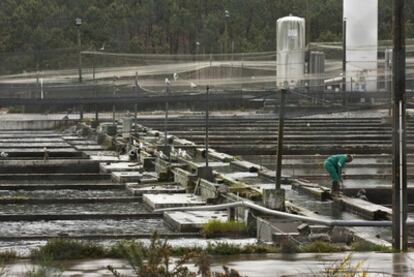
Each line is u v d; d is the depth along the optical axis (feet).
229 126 453.58
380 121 460.96
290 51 567.18
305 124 453.99
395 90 121.60
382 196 236.22
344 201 208.64
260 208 174.91
